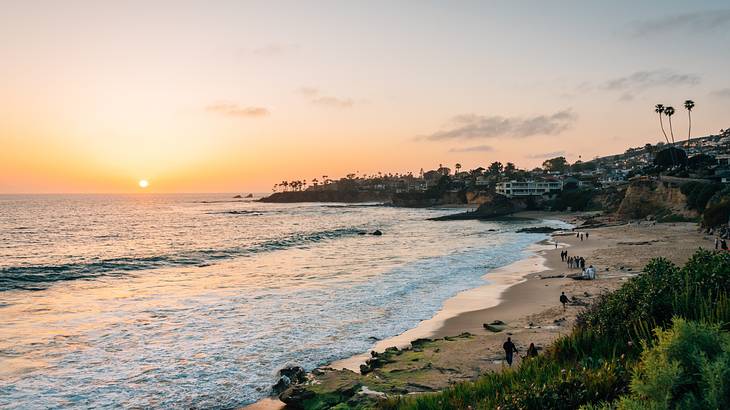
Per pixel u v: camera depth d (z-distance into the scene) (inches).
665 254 2107.5
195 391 755.4
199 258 2461.9
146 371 836.0
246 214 7829.7
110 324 1135.6
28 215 6865.2
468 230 4409.5
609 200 6220.5
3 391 749.9
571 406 386.9
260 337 1031.0
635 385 267.0
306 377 762.2
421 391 675.4
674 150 5949.8
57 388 764.0
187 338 1023.6
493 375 539.5
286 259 2412.6
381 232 4133.9
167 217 6766.7
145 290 1572.3
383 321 1161.4
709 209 3002.0
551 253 2514.8
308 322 1151.6
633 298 604.7
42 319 1182.9
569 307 1202.0
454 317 1192.8
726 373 238.4
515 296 1425.9
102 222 5580.7
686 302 538.0
